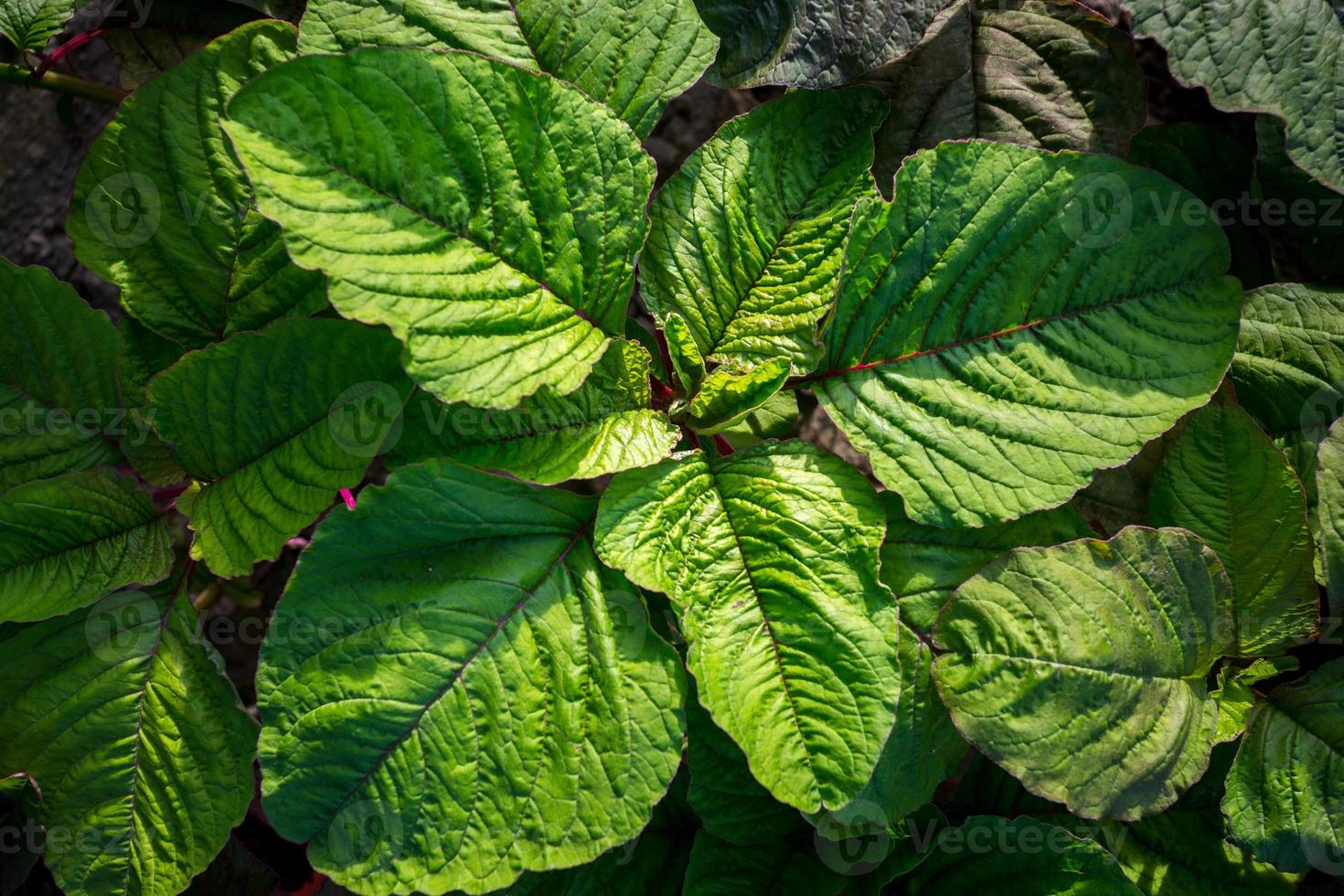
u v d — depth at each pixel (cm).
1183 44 50
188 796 50
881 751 47
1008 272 50
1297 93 50
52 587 50
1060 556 49
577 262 49
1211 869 52
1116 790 49
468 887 46
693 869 50
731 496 50
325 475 48
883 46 52
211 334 51
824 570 49
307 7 50
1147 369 50
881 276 51
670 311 51
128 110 50
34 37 54
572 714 47
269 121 45
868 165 52
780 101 52
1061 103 54
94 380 51
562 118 48
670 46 51
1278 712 51
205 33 56
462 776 47
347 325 48
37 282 50
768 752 47
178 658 51
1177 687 50
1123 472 53
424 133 46
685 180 52
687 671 51
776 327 51
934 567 50
